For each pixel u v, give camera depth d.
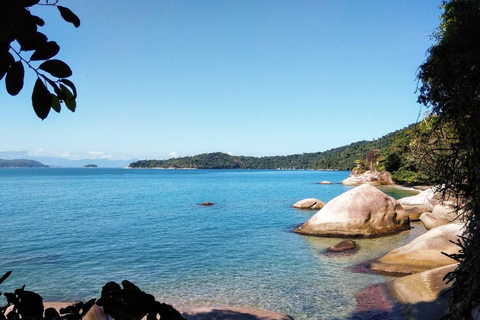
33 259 15.10
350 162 189.88
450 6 3.12
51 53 1.36
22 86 1.34
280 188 70.00
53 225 24.31
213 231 21.69
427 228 19.31
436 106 3.29
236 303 10.05
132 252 16.33
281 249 16.59
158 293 10.95
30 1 1.34
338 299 10.00
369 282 11.25
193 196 50.31
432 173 3.40
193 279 12.26
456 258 3.69
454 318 3.80
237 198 46.56
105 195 52.66
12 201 42.84
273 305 9.82
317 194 54.06
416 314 7.71
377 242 17.52
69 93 1.47
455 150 3.10
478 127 2.93
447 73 3.06
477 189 2.97
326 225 19.70
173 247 17.31
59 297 10.74
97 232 21.56
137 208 34.97
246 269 13.34
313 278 12.01
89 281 12.15
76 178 126.00
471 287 3.53
